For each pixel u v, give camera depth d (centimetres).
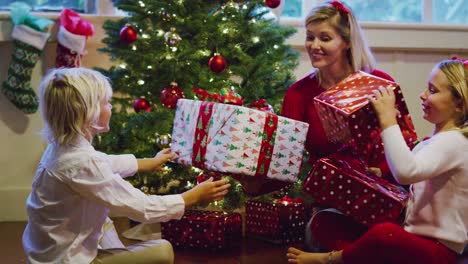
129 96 328
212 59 261
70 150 172
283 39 305
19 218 332
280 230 270
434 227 190
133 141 280
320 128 238
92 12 354
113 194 171
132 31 271
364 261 192
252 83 283
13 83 319
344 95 205
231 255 254
